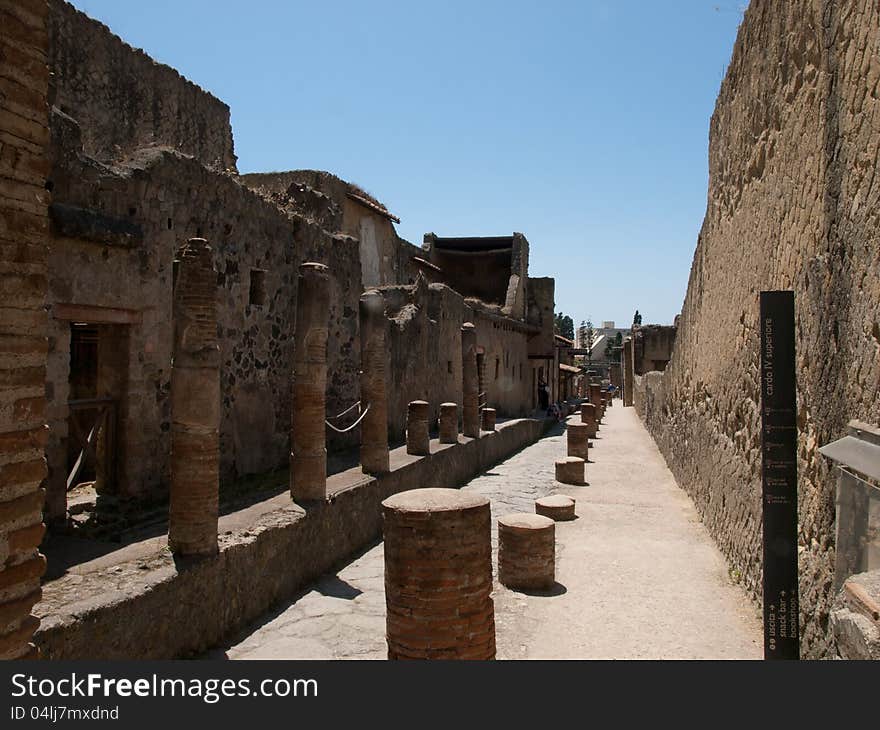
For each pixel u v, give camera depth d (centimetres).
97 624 446
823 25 466
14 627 269
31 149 275
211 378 591
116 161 775
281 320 1046
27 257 273
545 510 1040
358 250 1351
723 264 859
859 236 391
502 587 727
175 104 1334
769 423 432
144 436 756
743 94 741
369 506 949
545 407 3466
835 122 438
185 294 586
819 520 448
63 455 657
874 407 365
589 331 9456
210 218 870
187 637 541
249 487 898
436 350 1809
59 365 652
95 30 1123
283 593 698
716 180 922
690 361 1198
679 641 570
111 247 708
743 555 697
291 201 1291
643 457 1758
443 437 1468
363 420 1039
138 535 647
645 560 812
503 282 3133
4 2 262
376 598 702
